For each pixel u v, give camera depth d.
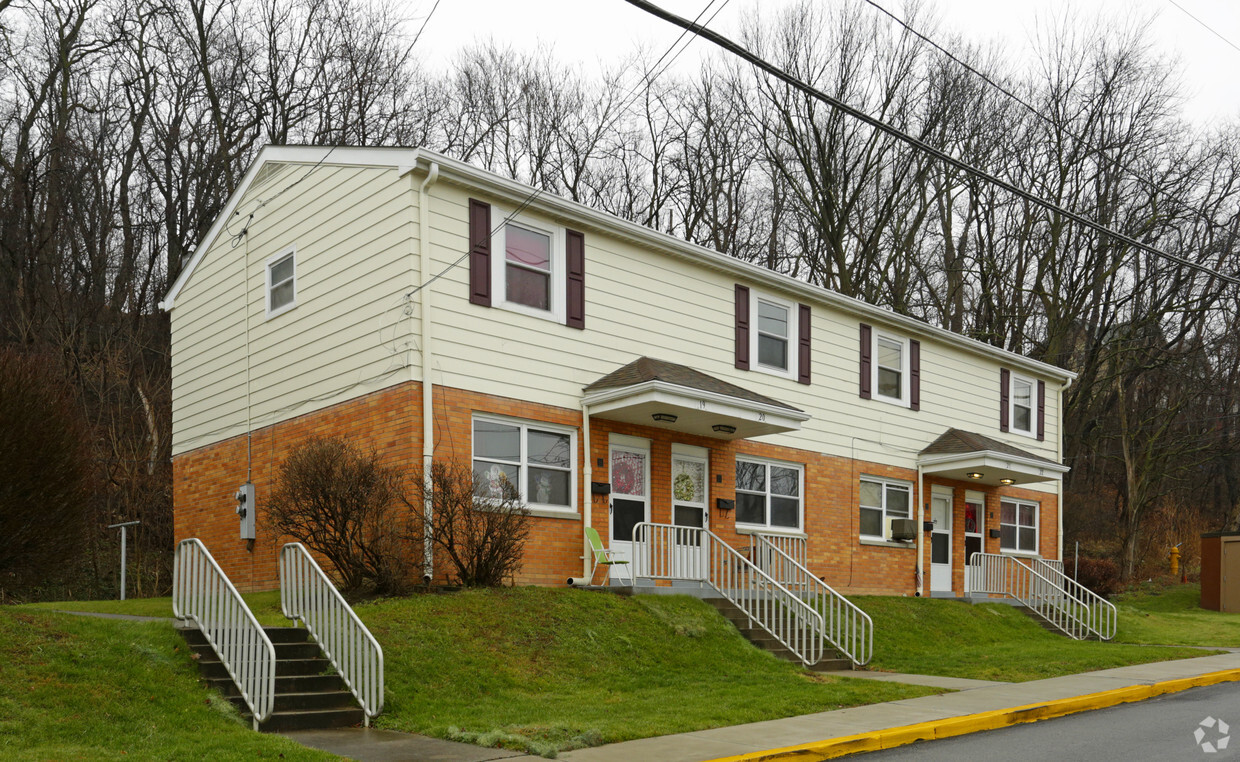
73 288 30.64
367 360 15.77
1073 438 40.75
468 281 15.66
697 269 19.17
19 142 29.94
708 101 38.62
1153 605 32.41
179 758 8.21
